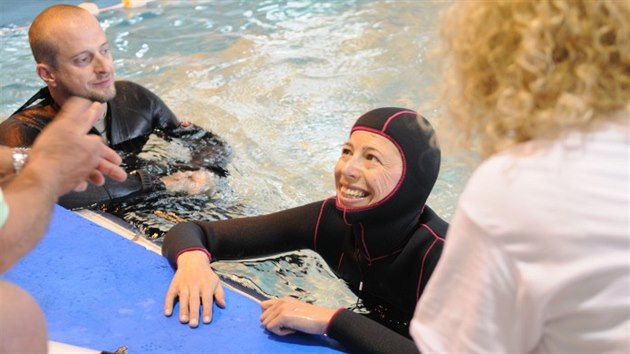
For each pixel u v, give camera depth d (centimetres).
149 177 300
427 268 201
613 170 91
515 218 92
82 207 276
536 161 93
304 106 375
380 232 204
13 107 379
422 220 211
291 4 522
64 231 217
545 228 90
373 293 220
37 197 112
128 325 178
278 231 225
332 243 224
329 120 360
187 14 504
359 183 197
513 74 92
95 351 157
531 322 95
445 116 106
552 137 93
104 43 310
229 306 187
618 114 93
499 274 94
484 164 98
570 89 91
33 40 303
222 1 529
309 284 232
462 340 100
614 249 90
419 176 198
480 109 97
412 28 469
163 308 185
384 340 168
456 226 99
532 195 92
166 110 353
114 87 318
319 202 228
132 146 333
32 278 195
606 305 91
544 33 89
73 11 306
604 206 90
